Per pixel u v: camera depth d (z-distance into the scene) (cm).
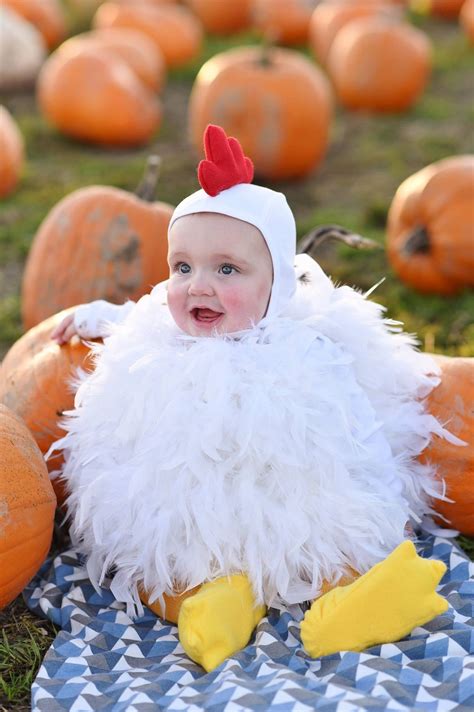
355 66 1048
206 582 336
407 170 902
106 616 351
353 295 371
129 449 344
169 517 328
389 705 280
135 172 886
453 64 1262
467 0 1462
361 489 339
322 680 303
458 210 609
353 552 338
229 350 331
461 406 377
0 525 321
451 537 395
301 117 819
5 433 341
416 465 382
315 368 335
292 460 322
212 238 337
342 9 1206
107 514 340
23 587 343
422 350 576
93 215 513
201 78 853
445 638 322
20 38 1100
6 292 660
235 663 310
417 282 641
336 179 881
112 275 512
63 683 309
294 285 358
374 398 370
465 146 966
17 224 764
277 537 328
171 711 287
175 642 336
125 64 1047
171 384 331
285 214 350
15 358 415
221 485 324
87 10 1406
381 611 319
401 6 1495
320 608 323
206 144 343
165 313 360
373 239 734
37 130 987
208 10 1412
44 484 341
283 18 1332
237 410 323
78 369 381
